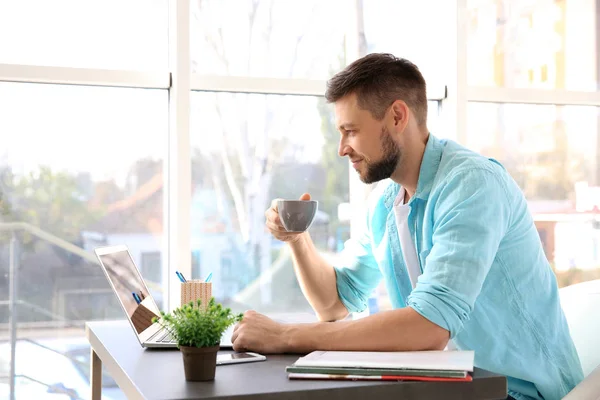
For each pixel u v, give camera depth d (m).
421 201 1.84
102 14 2.97
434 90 3.34
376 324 1.47
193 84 3.03
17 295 2.95
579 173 3.58
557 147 3.55
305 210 1.65
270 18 3.20
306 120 3.24
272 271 3.21
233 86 3.08
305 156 3.24
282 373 1.33
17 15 2.87
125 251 1.87
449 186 1.69
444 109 3.38
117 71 2.93
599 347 2.09
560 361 1.86
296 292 3.25
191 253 3.11
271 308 3.22
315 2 3.27
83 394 3.05
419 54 3.41
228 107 3.14
